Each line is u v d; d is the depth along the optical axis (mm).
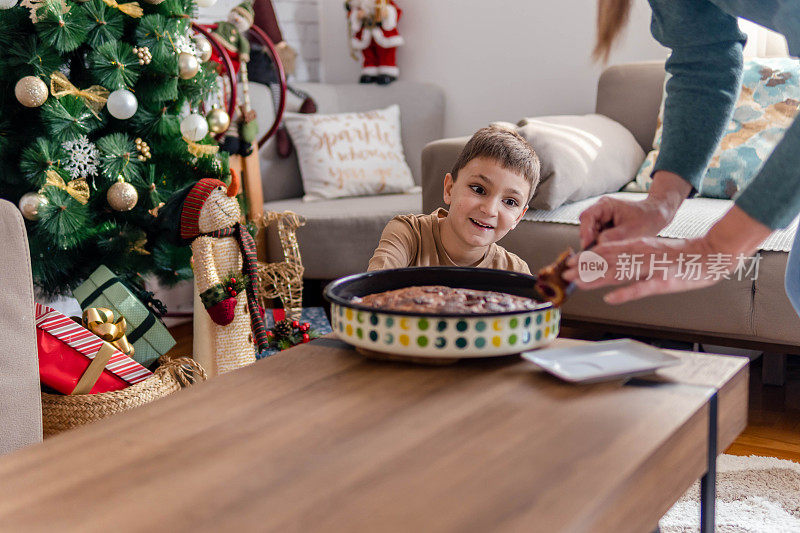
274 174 3043
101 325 1652
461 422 678
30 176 1798
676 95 990
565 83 3162
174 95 2064
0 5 1729
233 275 1835
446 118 3531
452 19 3436
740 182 2133
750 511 1358
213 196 1784
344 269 2594
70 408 1515
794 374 2178
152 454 639
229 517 533
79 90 1889
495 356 825
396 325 808
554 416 685
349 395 752
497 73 3348
